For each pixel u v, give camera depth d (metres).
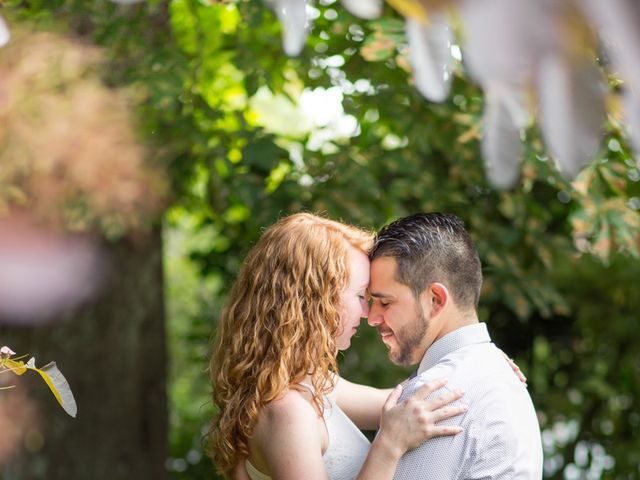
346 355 5.66
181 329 9.67
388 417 2.00
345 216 4.44
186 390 9.10
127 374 5.43
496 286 4.79
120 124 4.02
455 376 2.07
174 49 4.27
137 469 5.47
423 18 0.43
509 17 0.39
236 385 2.14
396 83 4.57
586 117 0.42
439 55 0.49
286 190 4.57
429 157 5.04
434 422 1.99
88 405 5.32
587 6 0.38
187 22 4.76
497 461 1.99
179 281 10.16
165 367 5.66
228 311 2.22
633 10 0.38
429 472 1.97
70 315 5.18
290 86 5.25
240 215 5.77
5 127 3.90
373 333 5.64
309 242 2.16
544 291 4.82
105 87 4.02
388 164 4.70
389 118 4.86
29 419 5.21
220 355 2.22
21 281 4.79
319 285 2.13
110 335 5.35
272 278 2.15
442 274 2.13
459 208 5.02
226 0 3.64
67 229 4.60
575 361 6.84
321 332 2.12
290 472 2.02
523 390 2.13
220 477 7.03
